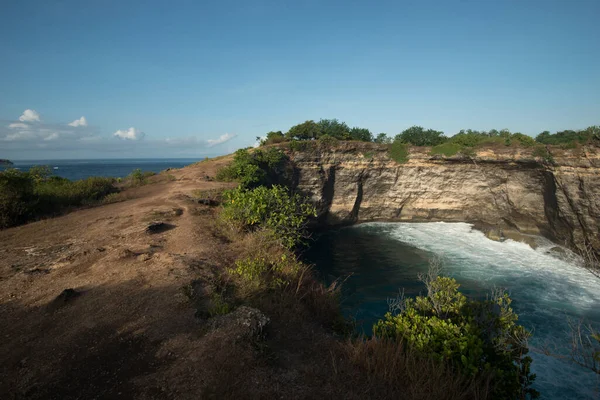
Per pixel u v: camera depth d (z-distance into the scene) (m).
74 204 18.27
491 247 27.38
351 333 6.90
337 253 25.80
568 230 26.84
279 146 33.19
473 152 32.16
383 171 35.41
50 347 5.18
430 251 26.23
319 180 33.84
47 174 23.92
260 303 6.93
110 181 24.83
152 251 9.62
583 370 10.88
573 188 25.67
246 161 27.11
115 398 4.09
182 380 4.35
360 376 4.98
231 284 7.79
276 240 11.27
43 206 16.23
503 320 6.66
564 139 29.09
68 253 9.74
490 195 33.47
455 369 5.25
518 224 31.67
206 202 17.34
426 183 35.09
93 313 6.18
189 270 8.09
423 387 4.66
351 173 35.03
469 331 6.01
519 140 30.81
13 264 8.98
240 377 4.45
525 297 17.44
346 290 18.00
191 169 32.81
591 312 15.65
